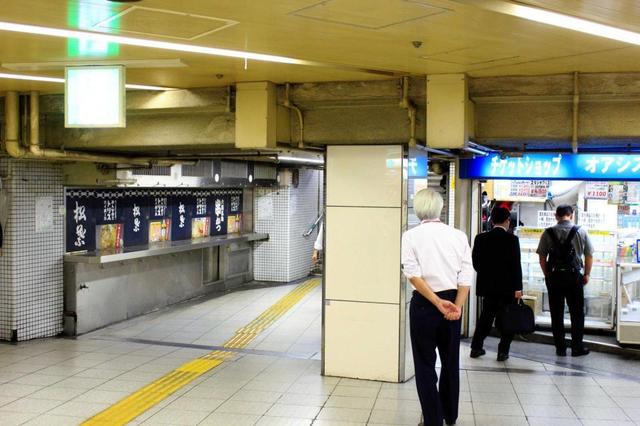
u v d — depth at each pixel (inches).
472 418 214.2
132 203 406.3
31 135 277.9
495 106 237.6
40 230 331.9
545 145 282.7
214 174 442.6
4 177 315.9
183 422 207.9
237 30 162.6
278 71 222.2
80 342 328.2
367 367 255.9
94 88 209.9
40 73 228.7
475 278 345.7
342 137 250.2
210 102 253.0
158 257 425.1
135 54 195.3
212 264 498.9
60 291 344.8
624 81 215.5
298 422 208.4
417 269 185.3
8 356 294.4
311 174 585.6
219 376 261.9
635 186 337.4
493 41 172.9
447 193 386.9
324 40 174.1
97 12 146.2
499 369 279.6
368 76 230.7
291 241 544.7
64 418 211.6
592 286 345.4
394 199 249.6
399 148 247.8
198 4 138.9
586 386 253.9
